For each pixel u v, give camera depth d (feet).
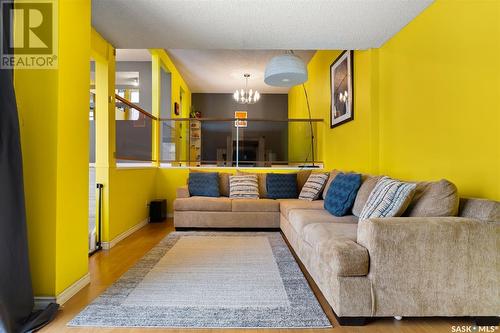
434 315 5.83
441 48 8.13
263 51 19.77
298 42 11.22
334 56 15.94
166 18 9.33
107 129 11.14
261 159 18.72
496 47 6.46
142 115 15.85
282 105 31.50
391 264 5.80
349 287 5.80
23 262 5.81
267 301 6.73
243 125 18.83
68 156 6.90
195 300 6.74
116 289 7.32
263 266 9.02
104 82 11.23
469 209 6.31
